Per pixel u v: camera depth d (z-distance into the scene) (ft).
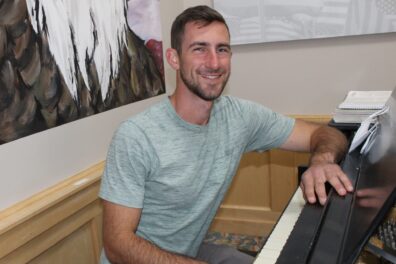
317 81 6.99
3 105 3.92
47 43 4.42
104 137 5.48
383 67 6.56
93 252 5.34
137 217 3.57
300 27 6.72
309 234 2.44
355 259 2.10
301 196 3.57
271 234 2.95
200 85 3.67
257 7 6.88
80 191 4.87
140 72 6.24
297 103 7.21
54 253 4.70
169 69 7.20
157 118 3.74
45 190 4.49
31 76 4.22
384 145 3.39
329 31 6.58
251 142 4.59
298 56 6.99
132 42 6.01
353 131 4.63
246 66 7.36
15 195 4.12
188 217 3.96
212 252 4.70
